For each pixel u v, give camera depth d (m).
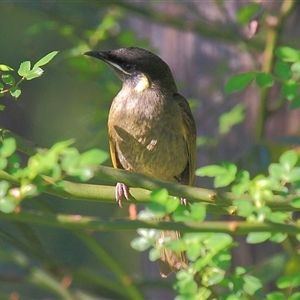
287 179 6.78
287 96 7.75
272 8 12.39
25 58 18.62
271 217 6.77
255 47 12.23
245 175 6.95
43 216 6.48
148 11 12.41
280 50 7.86
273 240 7.19
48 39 18.89
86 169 6.16
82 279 10.77
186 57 13.12
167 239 7.71
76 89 19.30
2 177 6.87
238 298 7.18
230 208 7.50
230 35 12.22
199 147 12.65
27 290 17.11
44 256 10.55
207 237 7.23
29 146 7.56
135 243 7.75
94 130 12.54
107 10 14.12
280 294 7.27
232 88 7.81
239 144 12.45
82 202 18.16
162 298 13.51
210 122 12.90
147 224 6.56
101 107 12.73
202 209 6.69
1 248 10.81
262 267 9.20
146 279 10.67
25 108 19.23
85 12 14.05
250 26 10.05
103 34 12.64
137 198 7.91
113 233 18.86
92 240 10.38
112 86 12.56
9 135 7.57
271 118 12.30
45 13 13.38
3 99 17.89
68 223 6.48
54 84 19.34
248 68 12.75
